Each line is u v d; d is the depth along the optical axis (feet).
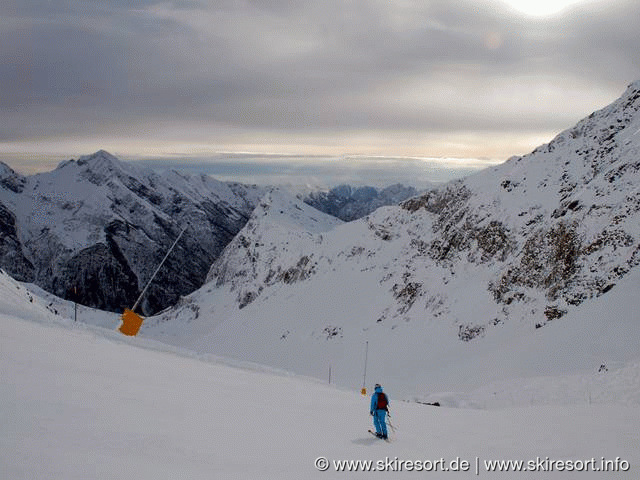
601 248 396.37
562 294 395.14
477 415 82.53
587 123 598.34
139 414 43.42
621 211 406.62
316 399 78.43
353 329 613.93
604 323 315.99
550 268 433.89
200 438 40.32
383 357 499.92
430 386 366.22
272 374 117.60
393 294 640.58
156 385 59.16
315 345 622.95
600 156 534.37
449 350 447.42
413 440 55.36
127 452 32.94
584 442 56.59
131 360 75.46
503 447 53.16
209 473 31.83
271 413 58.18
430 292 583.17
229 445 40.16
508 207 584.81
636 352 270.26
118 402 45.93
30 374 48.85
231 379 82.28
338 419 62.95
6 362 52.21
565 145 599.57
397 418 73.56
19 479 24.72
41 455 28.73
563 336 331.36
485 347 407.64
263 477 33.12
